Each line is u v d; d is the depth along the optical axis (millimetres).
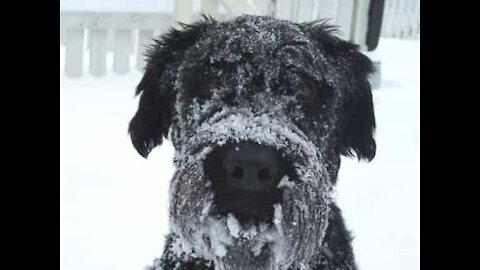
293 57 789
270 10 1918
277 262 741
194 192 733
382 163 1578
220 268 751
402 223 1308
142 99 917
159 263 888
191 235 750
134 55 2133
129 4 2031
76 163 1457
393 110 1945
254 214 724
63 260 1133
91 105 1783
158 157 1537
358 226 1284
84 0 2021
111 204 1314
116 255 1165
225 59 785
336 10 2025
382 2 2059
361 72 903
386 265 1179
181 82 829
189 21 1767
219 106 767
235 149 701
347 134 898
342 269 879
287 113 769
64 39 2027
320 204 758
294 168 724
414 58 2715
